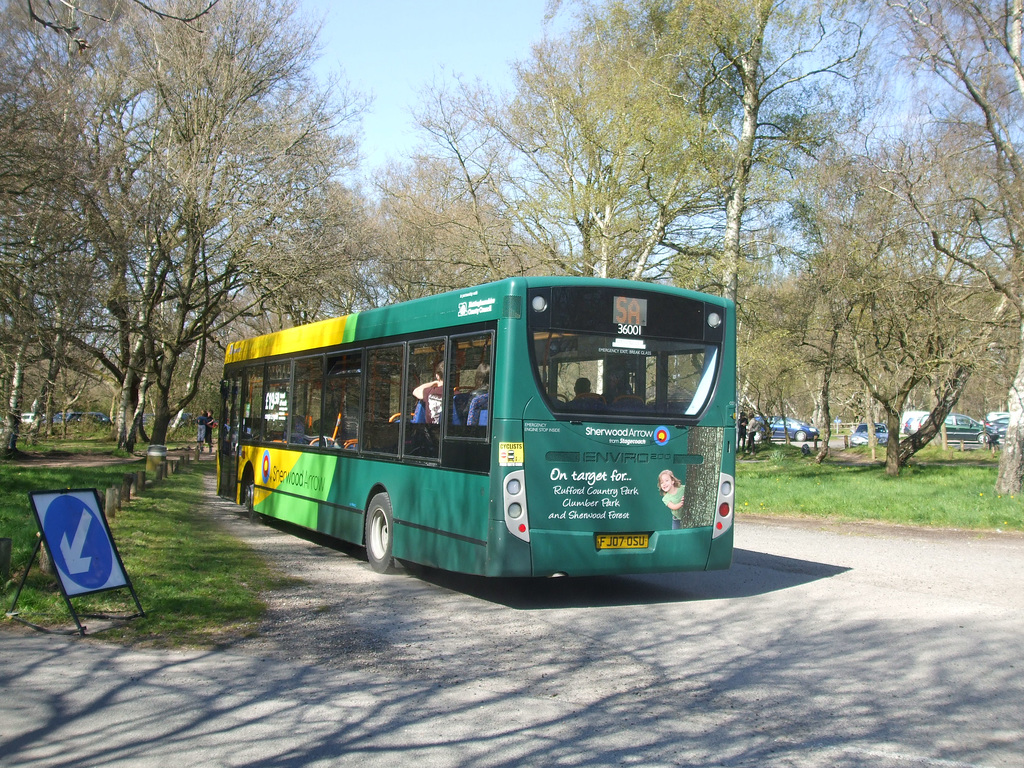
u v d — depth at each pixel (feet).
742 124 73.26
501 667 21.63
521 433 27.37
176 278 95.66
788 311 80.69
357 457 37.17
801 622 26.61
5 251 56.34
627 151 71.20
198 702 18.31
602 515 28.40
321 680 20.16
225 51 89.30
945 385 86.84
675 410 29.91
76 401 164.14
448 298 30.91
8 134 51.03
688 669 21.52
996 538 44.62
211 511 57.16
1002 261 60.23
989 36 60.59
